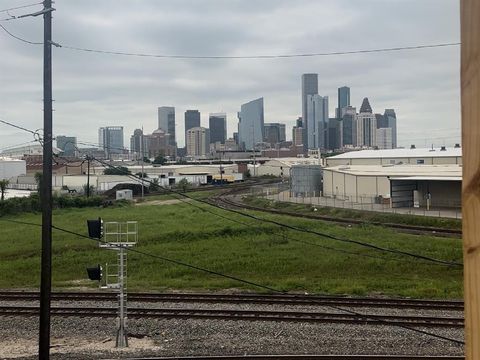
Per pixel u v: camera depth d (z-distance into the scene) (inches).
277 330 501.4
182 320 538.9
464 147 44.3
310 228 1184.2
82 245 1078.4
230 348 456.4
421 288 709.9
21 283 812.6
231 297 644.7
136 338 498.3
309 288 730.8
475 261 43.3
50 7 400.5
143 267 900.6
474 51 43.1
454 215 1254.9
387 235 1071.6
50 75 401.7
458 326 502.9
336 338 476.4
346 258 901.2
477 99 42.9
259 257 928.3
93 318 557.3
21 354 462.9
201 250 1010.1
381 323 516.1
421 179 1459.2
